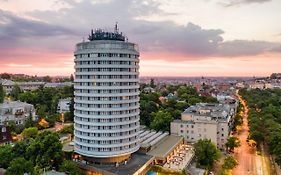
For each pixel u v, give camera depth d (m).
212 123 194.25
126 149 145.50
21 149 143.50
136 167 137.38
